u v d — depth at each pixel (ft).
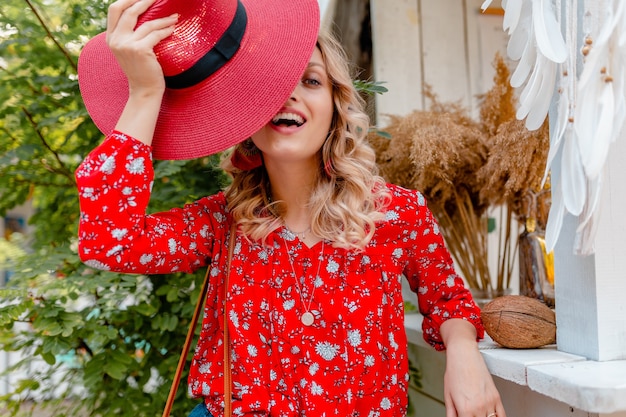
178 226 3.41
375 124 6.64
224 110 3.05
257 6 3.27
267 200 3.67
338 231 3.43
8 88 5.22
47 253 4.98
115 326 5.24
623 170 3.01
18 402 5.43
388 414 3.36
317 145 3.32
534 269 4.40
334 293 3.34
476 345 3.39
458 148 4.67
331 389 3.26
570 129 2.77
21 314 4.90
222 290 3.50
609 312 3.01
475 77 6.98
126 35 2.87
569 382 2.61
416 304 6.12
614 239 3.02
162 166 5.00
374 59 6.73
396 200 3.57
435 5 6.91
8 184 5.34
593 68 2.59
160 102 3.05
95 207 3.00
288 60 3.03
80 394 5.54
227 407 3.22
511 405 3.68
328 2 6.80
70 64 5.20
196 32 2.97
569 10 2.81
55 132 5.62
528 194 4.53
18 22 5.10
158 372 5.41
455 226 5.49
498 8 6.96
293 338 3.30
